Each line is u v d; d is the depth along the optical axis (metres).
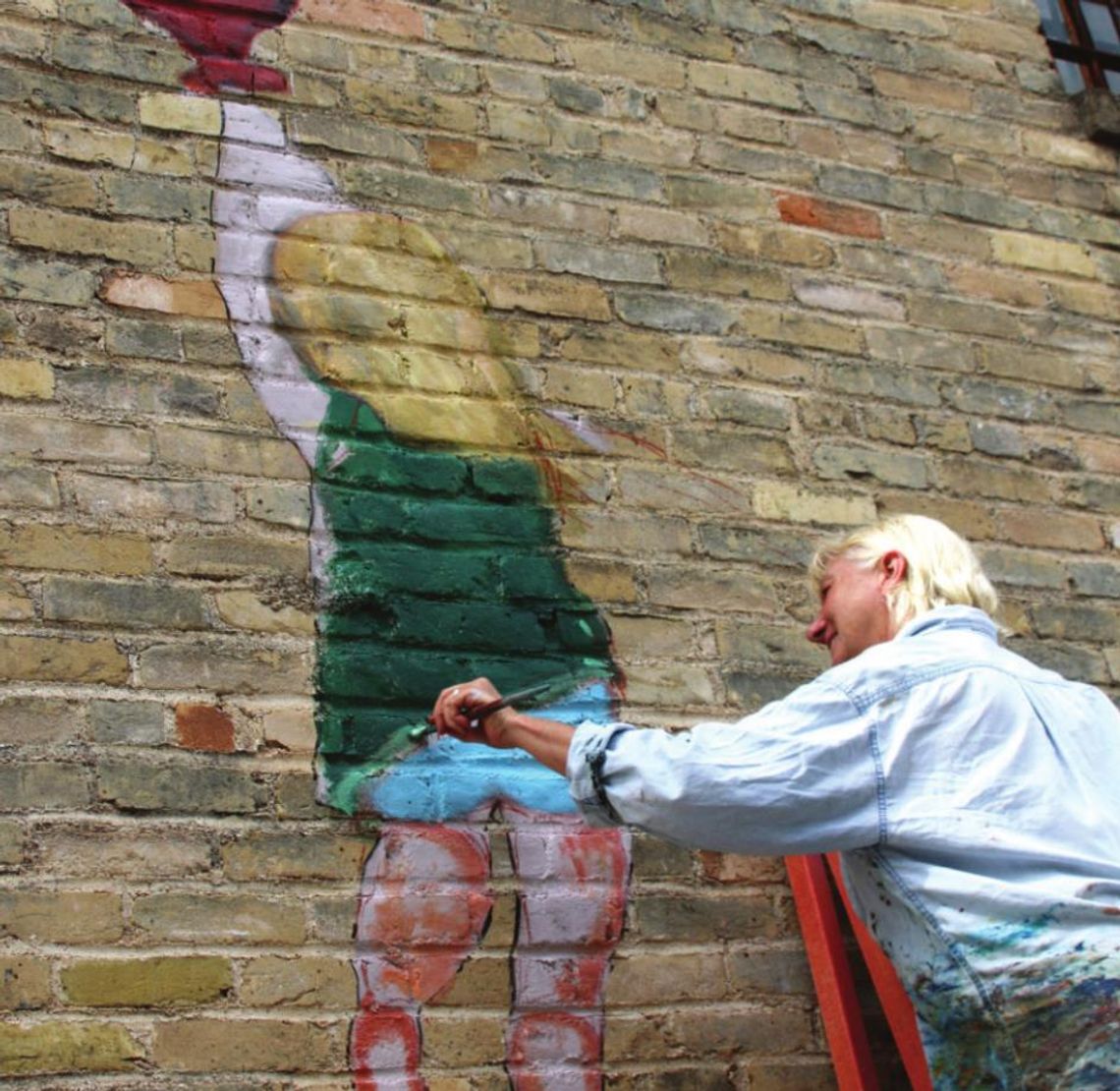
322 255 3.85
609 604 3.69
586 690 3.59
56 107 3.77
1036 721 2.66
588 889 3.36
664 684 3.65
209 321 3.66
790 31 4.68
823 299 4.29
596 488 3.82
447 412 3.78
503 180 4.12
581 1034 3.22
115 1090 2.88
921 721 2.62
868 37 4.77
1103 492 4.32
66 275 3.59
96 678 3.21
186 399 3.55
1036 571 4.14
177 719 3.22
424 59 4.21
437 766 3.37
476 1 4.35
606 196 4.21
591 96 4.34
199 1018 2.98
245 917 3.10
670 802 2.59
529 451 3.80
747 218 4.33
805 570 3.90
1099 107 4.86
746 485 3.96
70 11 3.89
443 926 3.22
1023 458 4.28
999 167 4.72
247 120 3.93
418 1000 3.14
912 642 2.76
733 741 2.62
